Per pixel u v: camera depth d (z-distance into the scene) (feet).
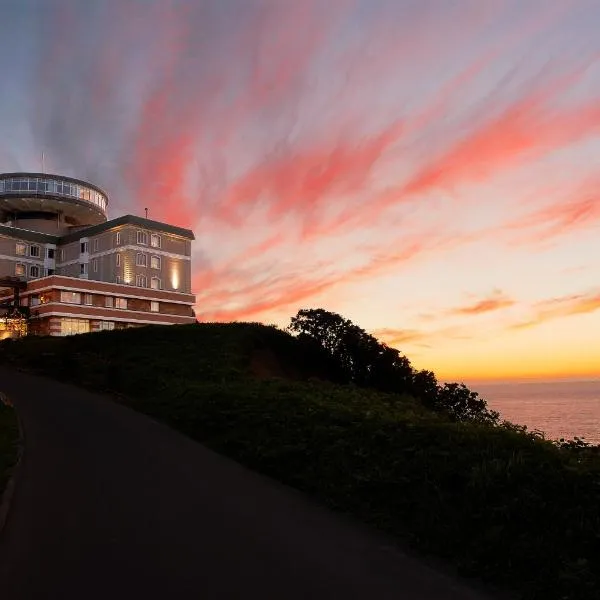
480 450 31.24
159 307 253.03
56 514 28.40
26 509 29.17
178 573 21.48
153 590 19.90
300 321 104.88
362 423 41.63
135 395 77.77
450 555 24.27
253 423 49.14
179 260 270.67
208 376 80.64
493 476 27.55
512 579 21.75
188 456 44.16
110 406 70.49
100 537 25.23
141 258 255.70
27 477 35.73
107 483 34.91
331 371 100.01
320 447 39.06
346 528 28.09
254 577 21.38
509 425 41.68
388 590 20.80
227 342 101.91
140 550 23.75
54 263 275.39
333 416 46.03
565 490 25.64
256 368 93.56
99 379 88.53
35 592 19.57
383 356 95.35
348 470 34.35
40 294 225.15
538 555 22.31
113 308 233.96
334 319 102.89
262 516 29.45
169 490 33.83
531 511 24.76
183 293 262.26
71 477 36.06
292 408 51.67
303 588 20.58
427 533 25.85
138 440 49.75
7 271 257.55
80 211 306.35
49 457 41.86
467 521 25.72
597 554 22.04
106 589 19.90
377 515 29.07
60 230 299.17
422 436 35.40
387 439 36.88
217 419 53.11
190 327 121.08
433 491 29.07
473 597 20.56
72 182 303.68
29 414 63.52
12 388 88.48
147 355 101.04
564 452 30.45
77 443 47.62
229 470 40.11
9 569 21.52
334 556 24.06
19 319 217.15
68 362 106.93
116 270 252.42
